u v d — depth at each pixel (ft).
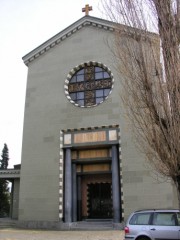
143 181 77.66
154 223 43.78
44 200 84.17
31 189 86.22
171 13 33.27
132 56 35.29
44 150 88.33
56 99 91.97
